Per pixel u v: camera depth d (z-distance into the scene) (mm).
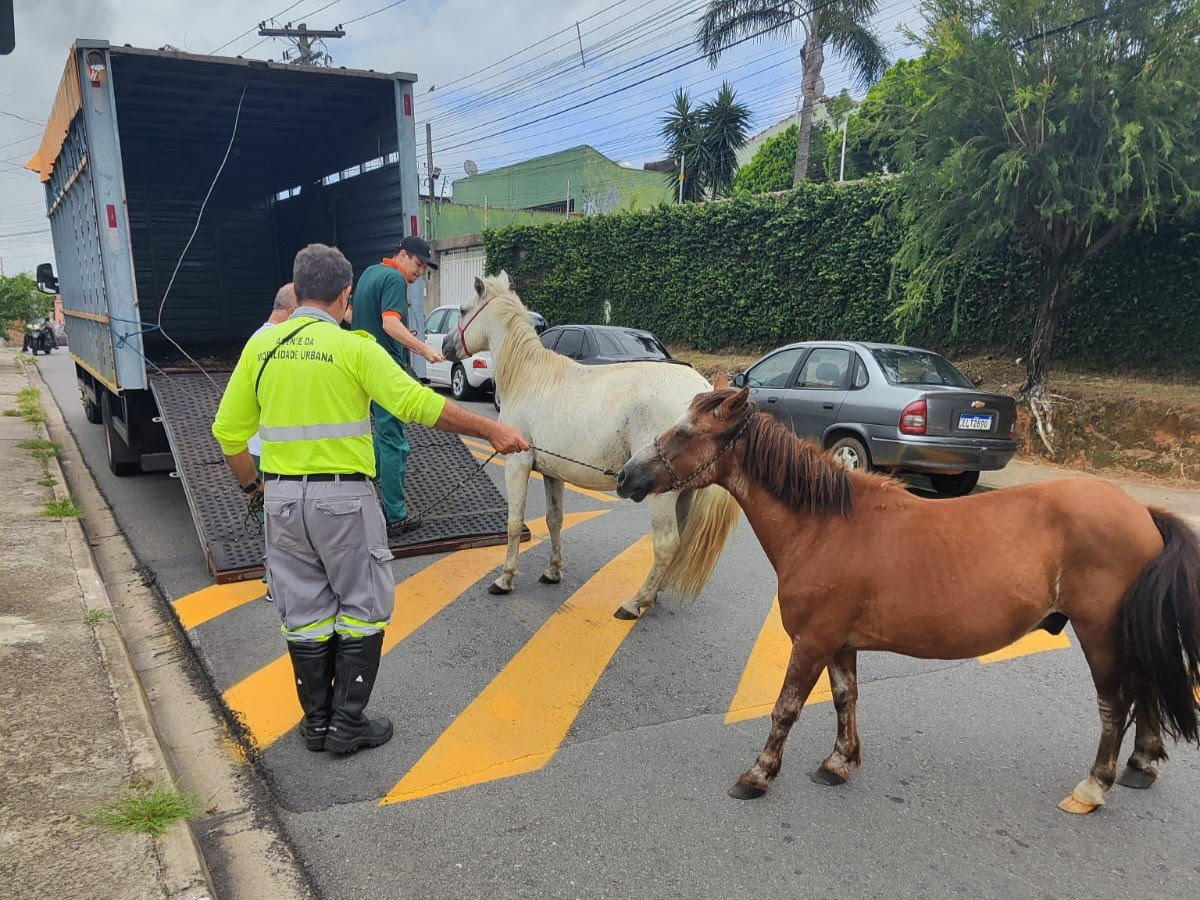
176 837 2762
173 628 4961
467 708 3969
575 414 5012
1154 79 9055
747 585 5863
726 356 17578
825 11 21578
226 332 11086
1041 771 3471
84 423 12531
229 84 7484
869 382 8727
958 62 9859
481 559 6273
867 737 3748
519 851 2896
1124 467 10203
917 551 2943
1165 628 2754
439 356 5574
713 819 3098
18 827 2779
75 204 7684
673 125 32625
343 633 3459
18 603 4859
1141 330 11906
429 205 31875
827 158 25750
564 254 21609
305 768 3439
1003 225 10047
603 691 4160
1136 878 2779
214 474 6121
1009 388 12219
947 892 2701
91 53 5859
